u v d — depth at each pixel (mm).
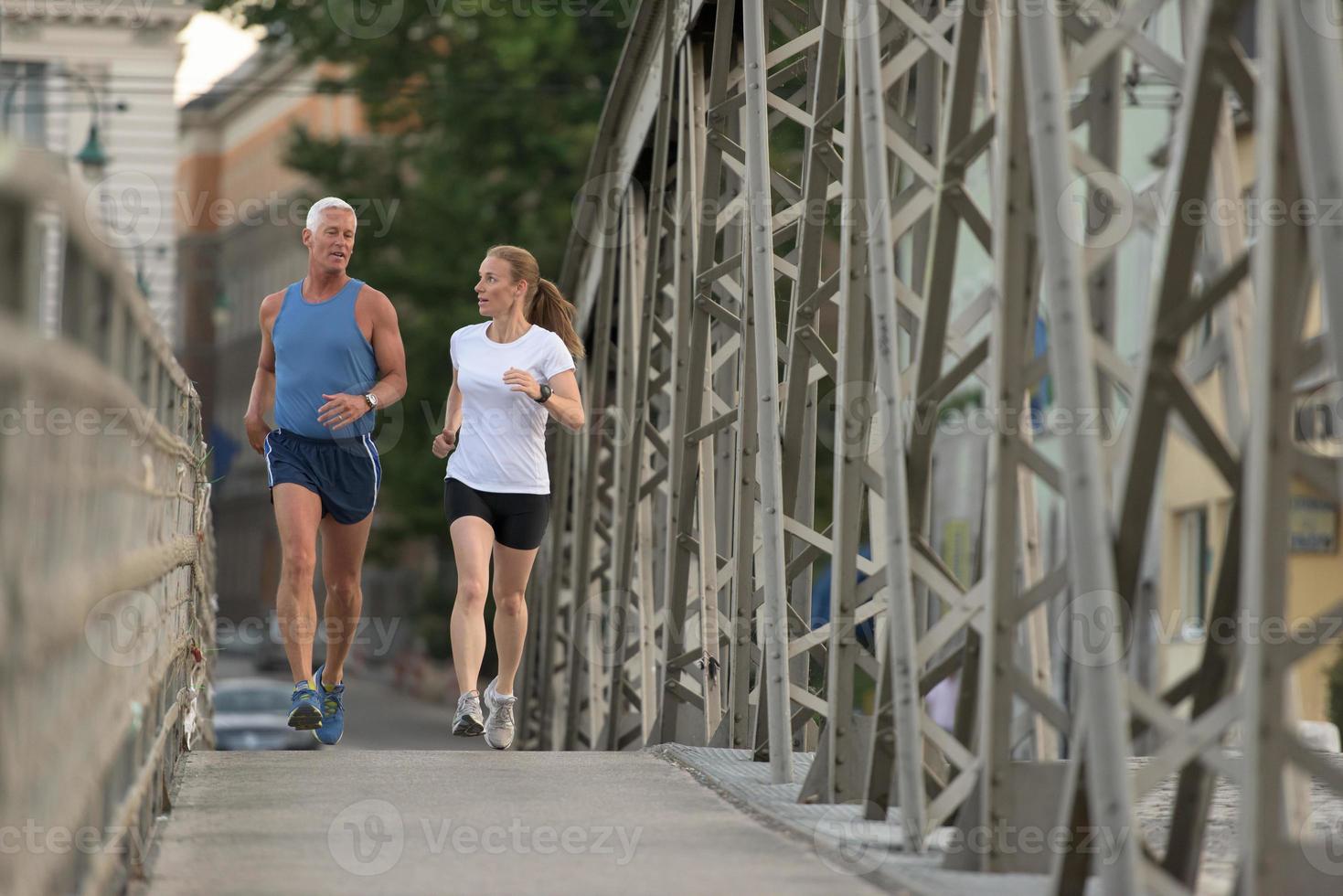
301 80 119438
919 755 17922
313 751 27406
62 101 93438
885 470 18328
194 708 28891
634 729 42344
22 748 9570
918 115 23844
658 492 43469
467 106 117938
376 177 120625
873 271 18844
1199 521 71250
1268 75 12828
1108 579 13883
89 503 12094
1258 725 12797
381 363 29656
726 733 28672
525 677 72688
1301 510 60000
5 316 8859
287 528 29062
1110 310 16984
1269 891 12805
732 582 28750
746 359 28219
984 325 64312
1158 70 15430
